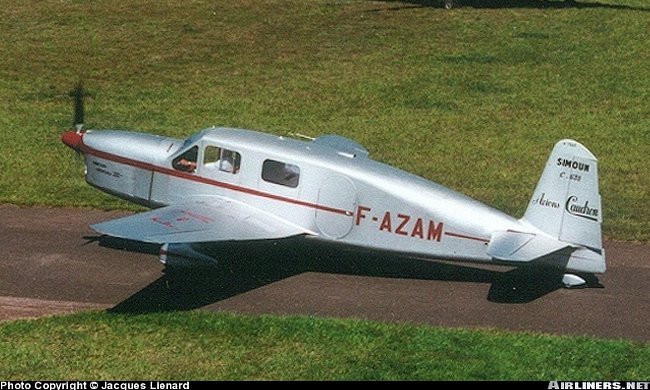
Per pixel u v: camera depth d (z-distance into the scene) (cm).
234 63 6400
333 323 2788
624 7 8281
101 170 3519
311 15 7725
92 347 2630
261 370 2514
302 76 6144
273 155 3203
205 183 3306
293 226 3181
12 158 4428
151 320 2803
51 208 3822
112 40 6862
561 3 8375
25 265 3225
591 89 5981
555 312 2928
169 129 5022
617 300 3027
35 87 5775
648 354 2625
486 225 3028
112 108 5397
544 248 2872
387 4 8175
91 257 3309
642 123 5331
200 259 3119
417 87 5947
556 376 2495
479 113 5469
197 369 2514
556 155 2962
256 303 2961
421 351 2628
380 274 3212
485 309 2941
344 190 3131
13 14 7481
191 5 7938
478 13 7912
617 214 3847
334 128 5128
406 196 3084
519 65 6475
